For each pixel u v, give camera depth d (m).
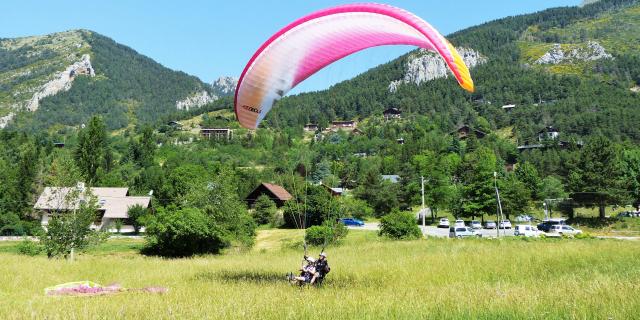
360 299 9.02
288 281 13.27
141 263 22.44
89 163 99.88
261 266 20.53
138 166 129.00
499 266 15.37
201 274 16.36
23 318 7.78
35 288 12.73
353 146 159.50
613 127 156.50
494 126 196.38
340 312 7.78
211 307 8.48
